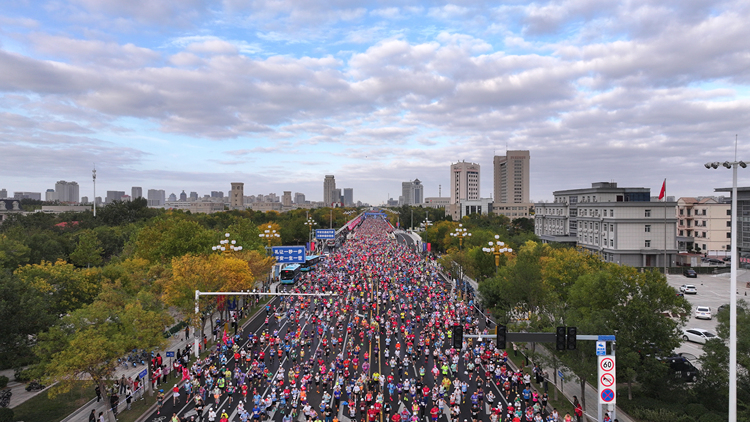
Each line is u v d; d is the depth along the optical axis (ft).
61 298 138.82
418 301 200.75
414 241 488.85
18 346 109.70
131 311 104.42
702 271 276.41
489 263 212.84
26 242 224.12
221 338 150.82
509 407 92.02
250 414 96.12
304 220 480.23
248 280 163.43
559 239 335.67
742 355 85.61
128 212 452.76
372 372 120.37
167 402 105.19
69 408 100.27
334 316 179.32
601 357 75.25
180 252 207.10
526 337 73.92
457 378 116.98
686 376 107.45
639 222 282.36
